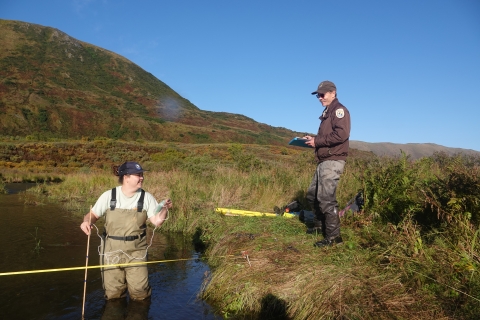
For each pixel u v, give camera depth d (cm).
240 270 466
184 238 739
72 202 1138
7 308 402
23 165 2756
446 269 365
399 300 338
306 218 645
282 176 1004
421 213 530
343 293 365
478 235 399
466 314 305
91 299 432
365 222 531
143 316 399
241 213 765
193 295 459
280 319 387
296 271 425
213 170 1375
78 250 613
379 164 736
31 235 703
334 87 500
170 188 1038
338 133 471
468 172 512
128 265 424
